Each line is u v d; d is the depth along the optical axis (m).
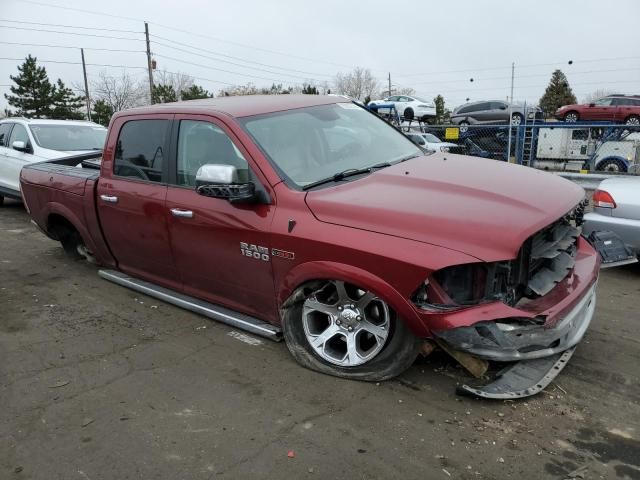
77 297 5.31
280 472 2.70
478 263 2.91
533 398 3.26
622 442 2.84
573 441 2.86
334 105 4.63
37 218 6.20
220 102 4.40
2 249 7.30
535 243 3.23
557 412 3.12
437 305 2.99
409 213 3.13
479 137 17.47
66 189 5.52
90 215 5.23
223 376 3.67
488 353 2.90
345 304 3.45
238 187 3.56
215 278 4.16
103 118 59.25
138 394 3.49
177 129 4.33
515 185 3.51
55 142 9.69
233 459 2.82
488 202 3.18
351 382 3.50
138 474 2.73
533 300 3.18
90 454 2.90
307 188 3.60
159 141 4.47
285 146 3.87
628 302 4.87
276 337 3.86
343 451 2.84
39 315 4.89
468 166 3.96
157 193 4.40
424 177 3.57
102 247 5.33
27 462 2.86
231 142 3.90
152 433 3.06
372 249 3.11
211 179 3.59
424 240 3.00
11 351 4.17
